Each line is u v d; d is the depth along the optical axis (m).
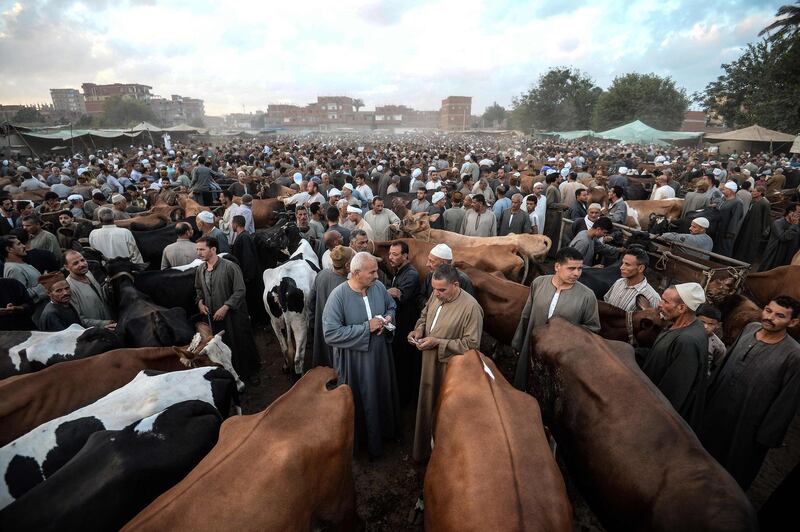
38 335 3.54
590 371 2.76
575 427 2.74
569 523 1.89
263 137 69.44
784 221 7.71
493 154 25.25
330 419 2.38
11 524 1.94
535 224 7.80
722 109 39.78
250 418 2.38
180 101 125.25
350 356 3.49
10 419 2.75
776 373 2.91
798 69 30.98
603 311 3.99
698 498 1.98
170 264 5.64
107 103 74.69
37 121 72.31
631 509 2.25
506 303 4.62
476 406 2.44
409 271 4.29
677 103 50.47
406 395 4.53
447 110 112.50
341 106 122.75
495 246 5.78
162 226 7.37
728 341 4.61
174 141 51.28
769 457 3.98
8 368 3.35
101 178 12.77
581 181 13.26
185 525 1.72
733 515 1.86
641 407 2.45
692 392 2.99
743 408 3.07
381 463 3.82
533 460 2.07
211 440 2.67
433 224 7.71
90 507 2.04
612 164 20.78
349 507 2.58
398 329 4.29
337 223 6.14
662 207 9.68
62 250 6.12
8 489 2.39
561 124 63.31
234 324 4.60
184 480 1.96
